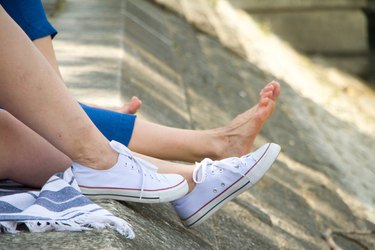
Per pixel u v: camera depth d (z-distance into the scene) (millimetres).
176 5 10078
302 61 12000
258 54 10305
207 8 11195
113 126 2986
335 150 7270
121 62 5262
